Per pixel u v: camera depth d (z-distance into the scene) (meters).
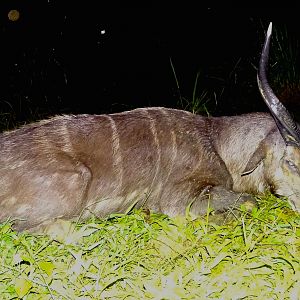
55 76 5.11
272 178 2.32
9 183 2.00
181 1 6.10
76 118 2.17
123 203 2.19
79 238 1.93
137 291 1.67
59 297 1.63
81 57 5.59
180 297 1.62
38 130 2.11
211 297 1.64
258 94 4.38
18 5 5.62
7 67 5.07
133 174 2.16
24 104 4.54
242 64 4.86
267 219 2.11
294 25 5.09
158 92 4.97
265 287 1.68
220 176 2.31
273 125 2.33
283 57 4.34
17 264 1.76
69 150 2.08
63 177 2.04
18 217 2.02
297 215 2.18
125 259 1.80
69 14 5.85
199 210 2.24
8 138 2.09
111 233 1.95
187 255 1.83
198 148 2.28
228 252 1.86
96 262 1.76
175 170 2.24
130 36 6.00
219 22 5.80
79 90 5.10
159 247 1.92
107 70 5.53
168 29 6.00
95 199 2.12
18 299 1.61
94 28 5.95
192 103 3.94
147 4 6.23
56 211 2.04
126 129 2.19
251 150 2.33
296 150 2.22
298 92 4.16
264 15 5.46
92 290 1.65
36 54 5.18
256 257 1.81
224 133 2.35
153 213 2.24
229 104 4.30
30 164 2.02
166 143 2.23
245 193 2.32
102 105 4.80
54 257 1.80
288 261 1.73
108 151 2.13
